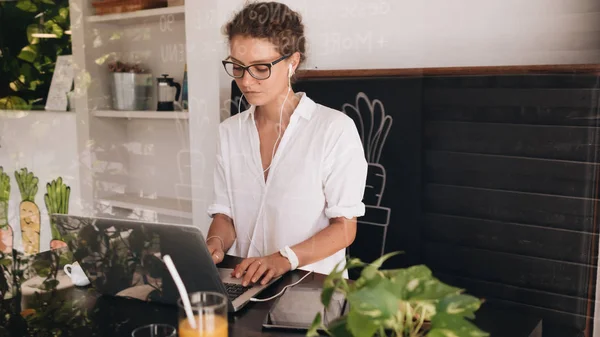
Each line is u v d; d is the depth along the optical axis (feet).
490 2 4.62
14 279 4.22
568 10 4.31
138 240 3.39
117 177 8.61
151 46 7.85
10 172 10.03
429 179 4.77
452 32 4.82
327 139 4.50
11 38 9.40
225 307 2.75
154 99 7.91
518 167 4.36
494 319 3.14
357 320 1.95
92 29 8.45
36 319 3.49
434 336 1.96
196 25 6.89
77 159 9.00
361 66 5.27
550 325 4.35
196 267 3.29
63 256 4.71
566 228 4.27
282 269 3.97
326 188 4.52
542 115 4.28
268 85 4.71
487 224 4.55
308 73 5.31
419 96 4.74
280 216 4.74
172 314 3.47
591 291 4.21
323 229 4.37
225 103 6.88
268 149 4.89
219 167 5.24
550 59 4.45
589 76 4.04
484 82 4.46
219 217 5.17
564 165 4.22
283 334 3.04
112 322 3.38
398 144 4.91
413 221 4.85
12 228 10.11
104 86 8.53
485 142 4.50
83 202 9.08
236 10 6.27
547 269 4.37
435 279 2.11
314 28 5.38
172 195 7.95
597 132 4.06
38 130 9.46
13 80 9.53
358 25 5.21
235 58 4.75
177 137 7.69
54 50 9.02
